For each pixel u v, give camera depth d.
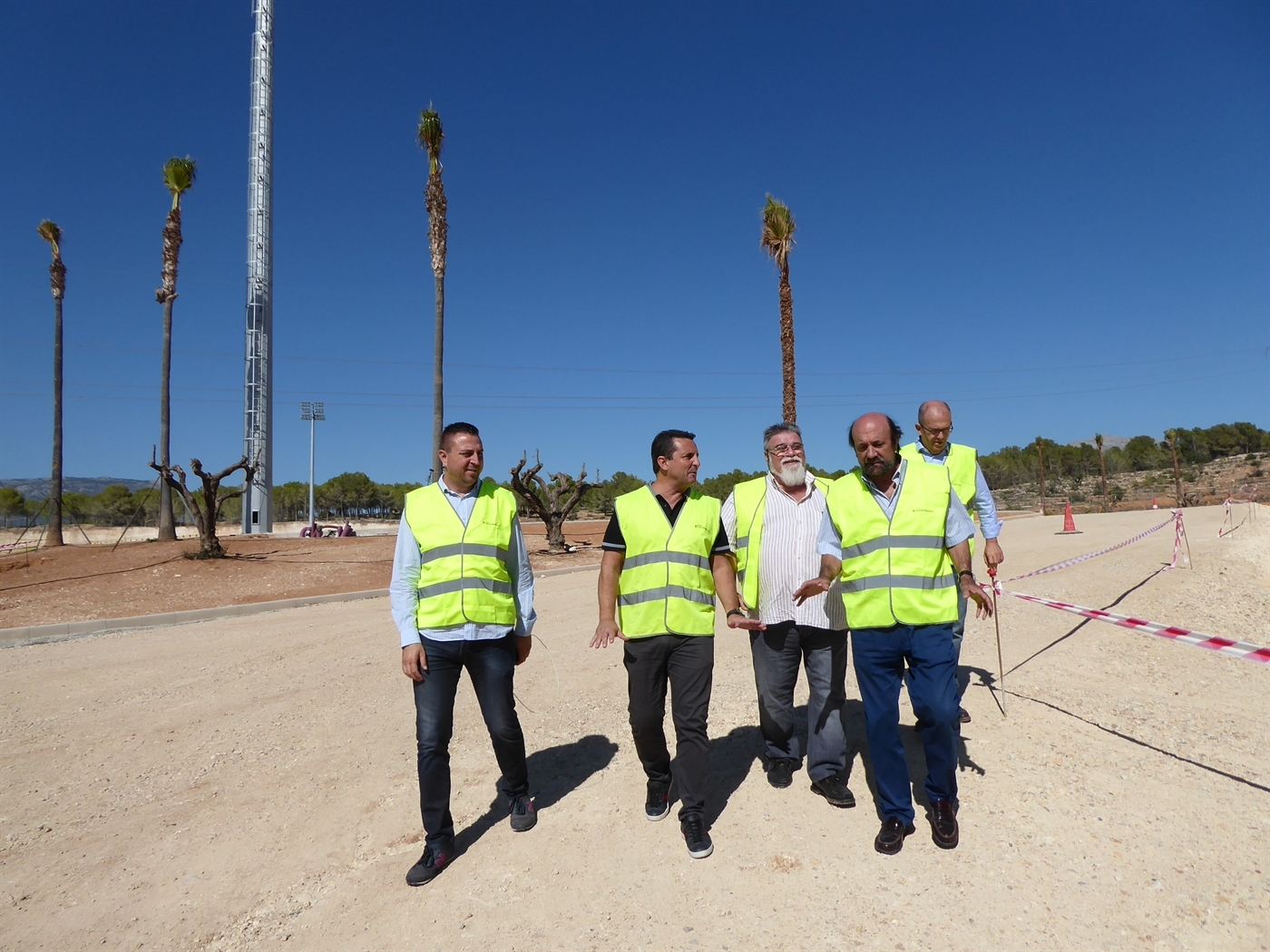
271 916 3.30
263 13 32.91
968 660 6.33
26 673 8.45
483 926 3.10
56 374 24.86
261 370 32.16
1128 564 12.20
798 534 3.94
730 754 4.66
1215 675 5.81
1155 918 2.86
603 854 3.56
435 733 3.55
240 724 6.03
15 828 4.29
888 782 3.44
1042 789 3.85
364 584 16.20
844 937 2.86
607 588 3.73
